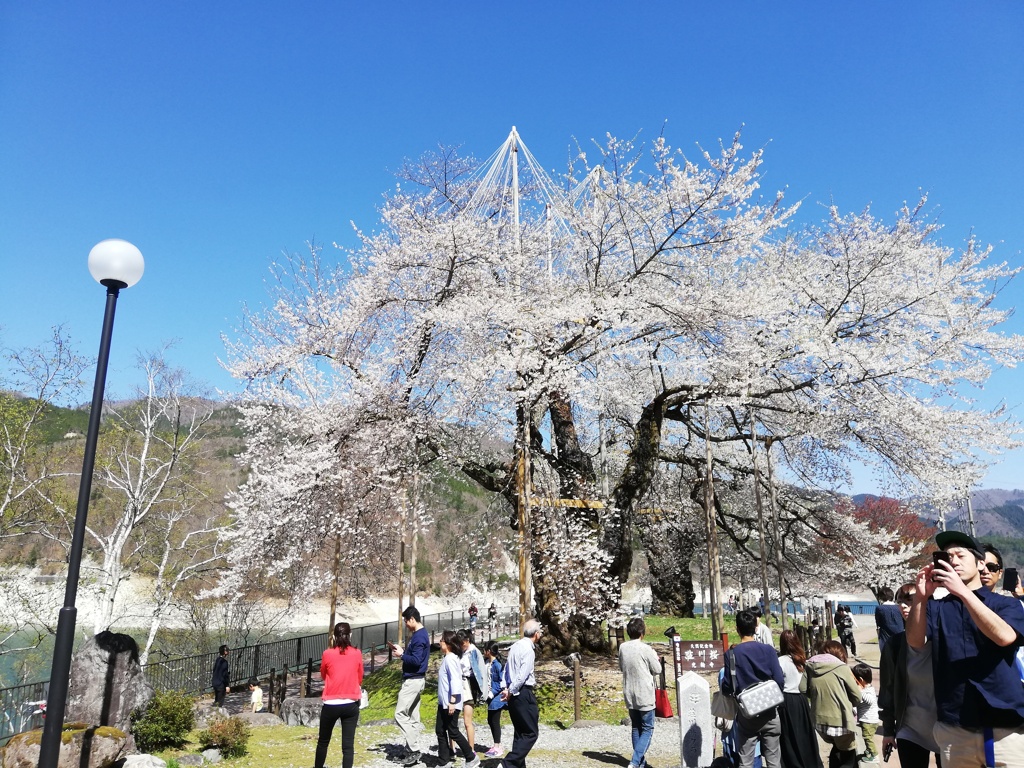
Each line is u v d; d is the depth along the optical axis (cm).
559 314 1304
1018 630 306
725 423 1958
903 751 382
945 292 1538
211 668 1938
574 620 1538
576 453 1591
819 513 2072
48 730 557
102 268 646
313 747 937
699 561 2784
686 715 771
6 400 2003
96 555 2722
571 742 976
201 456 2328
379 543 1634
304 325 1432
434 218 1505
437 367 1405
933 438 1415
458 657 863
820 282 1638
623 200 1435
